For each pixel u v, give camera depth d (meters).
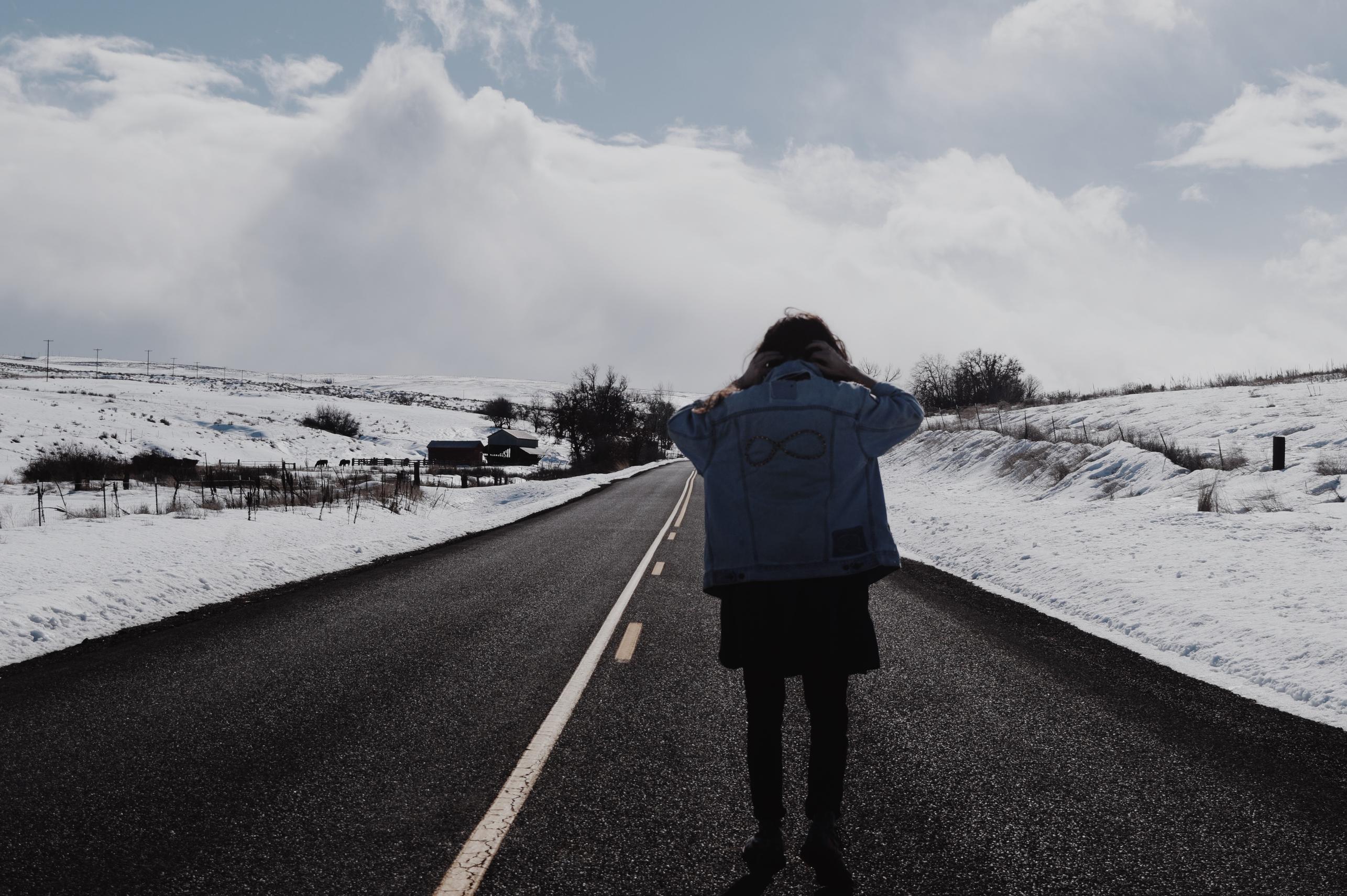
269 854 3.09
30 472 34.56
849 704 5.12
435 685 5.61
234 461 64.31
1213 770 3.98
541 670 6.02
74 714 4.99
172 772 3.99
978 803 3.58
